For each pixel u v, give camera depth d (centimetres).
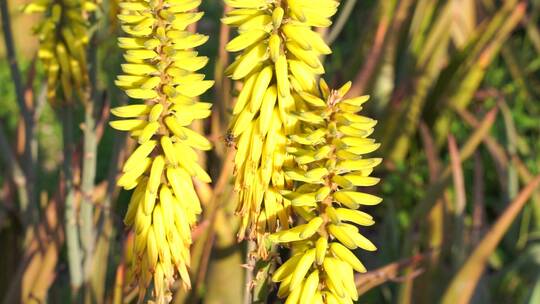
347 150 96
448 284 169
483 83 309
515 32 336
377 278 141
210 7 402
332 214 97
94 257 144
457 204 184
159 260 104
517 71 300
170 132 101
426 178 269
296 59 100
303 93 97
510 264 229
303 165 98
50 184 271
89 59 134
